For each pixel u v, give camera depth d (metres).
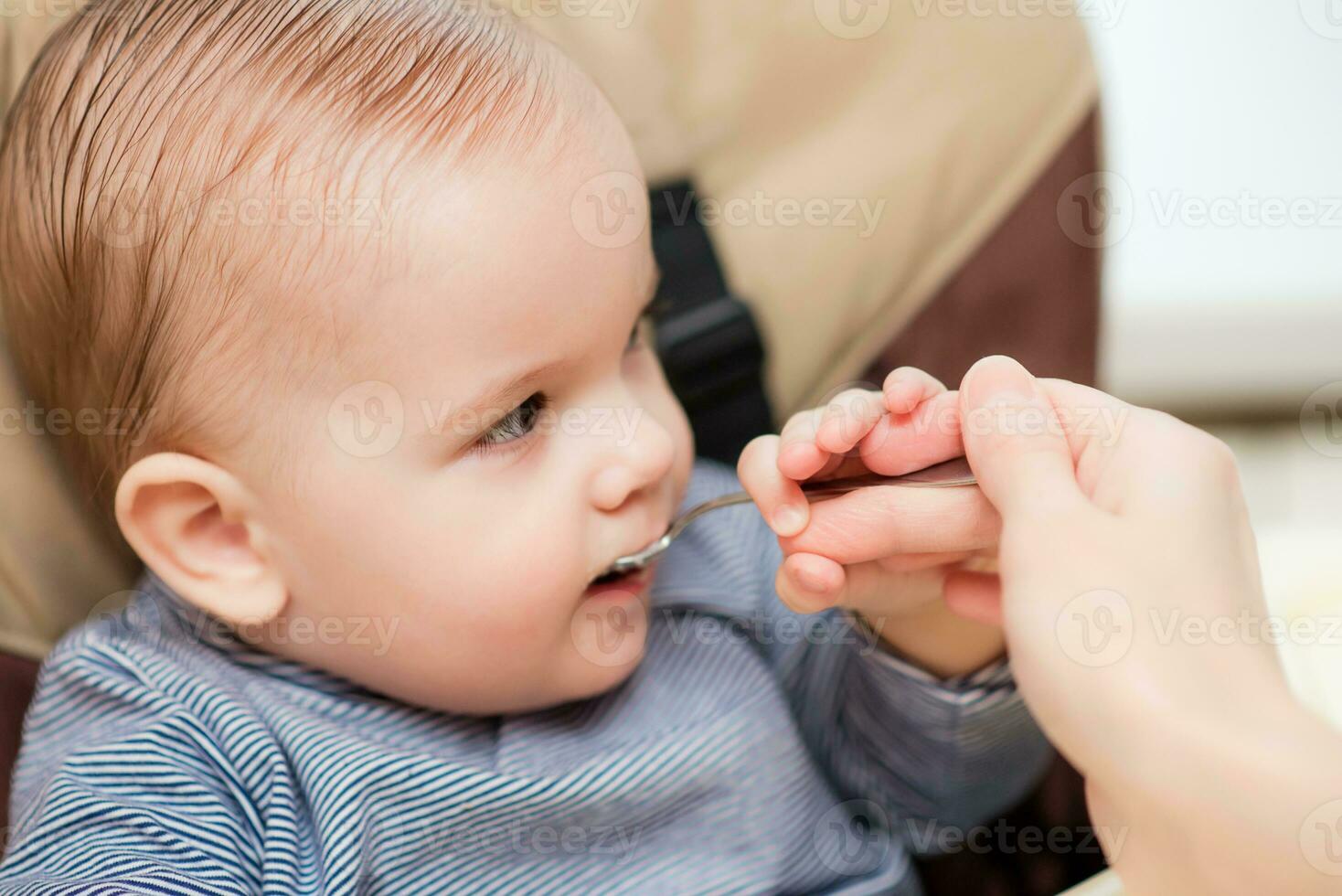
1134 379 0.97
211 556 0.60
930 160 0.68
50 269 0.59
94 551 0.64
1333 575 0.80
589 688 0.60
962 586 0.59
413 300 0.56
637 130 0.67
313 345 0.57
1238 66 0.85
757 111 0.68
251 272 0.57
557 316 0.57
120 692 0.60
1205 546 0.50
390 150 0.57
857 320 0.69
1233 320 0.95
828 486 0.56
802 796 0.65
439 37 0.58
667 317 0.67
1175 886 0.49
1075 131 0.69
